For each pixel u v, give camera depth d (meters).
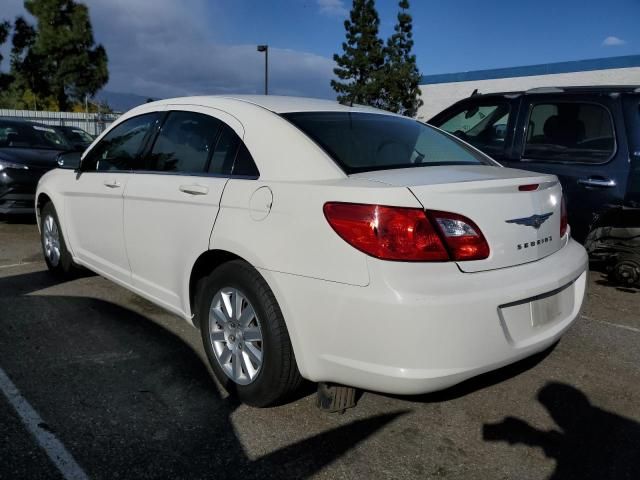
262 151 2.91
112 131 4.25
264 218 2.69
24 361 3.43
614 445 2.72
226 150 3.12
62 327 3.99
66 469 2.40
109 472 2.40
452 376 2.34
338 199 2.45
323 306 2.44
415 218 2.33
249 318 2.81
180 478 2.38
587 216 4.96
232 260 2.92
